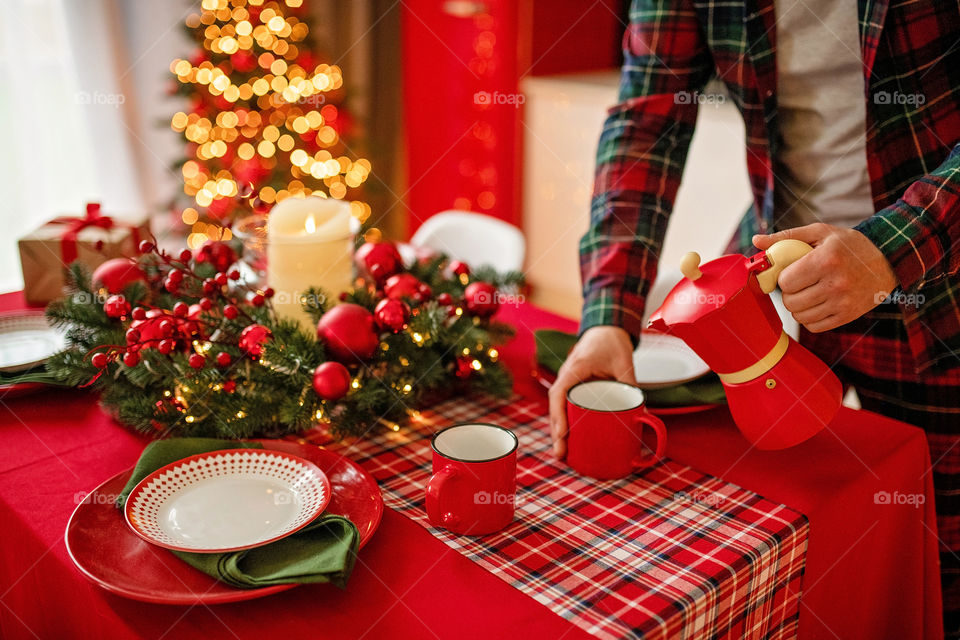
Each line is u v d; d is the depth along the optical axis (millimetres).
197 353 930
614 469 836
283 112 2750
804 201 1109
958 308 1019
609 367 955
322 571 638
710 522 762
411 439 936
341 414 921
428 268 1186
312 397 910
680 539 735
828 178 1074
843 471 844
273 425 944
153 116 2840
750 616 727
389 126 3395
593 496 812
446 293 1131
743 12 1015
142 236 1323
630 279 1015
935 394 1085
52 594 745
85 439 920
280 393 925
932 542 977
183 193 2711
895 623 990
